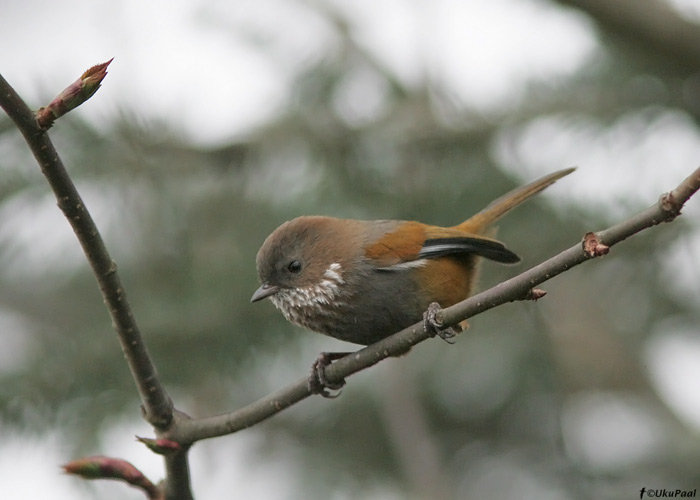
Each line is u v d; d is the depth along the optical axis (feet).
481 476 45.57
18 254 40.63
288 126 41.63
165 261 39.55
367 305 33.24
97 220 39.17
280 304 34.60
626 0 39.11
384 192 40.98
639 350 44.83
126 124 38.70
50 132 38.42
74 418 39.45
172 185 39.55
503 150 41.06
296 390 27.66
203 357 39.78
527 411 45.78
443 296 33.73
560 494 44.04
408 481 44.14
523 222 40.65
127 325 26.17
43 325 44.62
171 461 27.02
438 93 41.96
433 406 46.70
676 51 39.24
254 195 40.65
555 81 41.19
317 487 45.24
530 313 43.29
